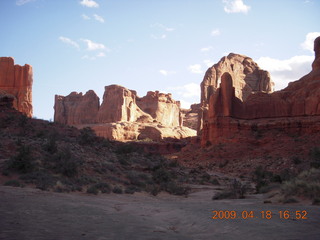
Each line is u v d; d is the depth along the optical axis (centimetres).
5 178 2364
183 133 14825
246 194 3016
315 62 9362
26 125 4422
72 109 17375
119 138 12556
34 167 2633
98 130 12888
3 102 5050
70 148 3656
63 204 1554
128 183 3145
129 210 1644
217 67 15638
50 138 3584
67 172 2750
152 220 1327
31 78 7400
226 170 6669
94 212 1410
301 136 7712
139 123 14075
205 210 1569
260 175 5047
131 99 15088
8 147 3059
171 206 1834
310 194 1948
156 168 4112
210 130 8894
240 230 1023
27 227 952
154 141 12512
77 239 848
